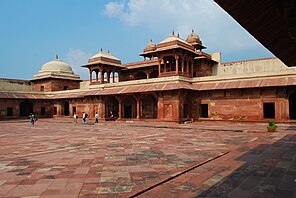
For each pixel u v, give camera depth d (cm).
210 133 1169
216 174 457
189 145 803
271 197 339
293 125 1405
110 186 394
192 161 565
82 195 355
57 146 816
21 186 398
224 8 280
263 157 587
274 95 1503
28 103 2847
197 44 2539
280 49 432
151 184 398
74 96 2558
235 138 962
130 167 517
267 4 275
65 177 447
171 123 1739
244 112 1620
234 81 1684
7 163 567
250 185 390
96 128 1543
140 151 703
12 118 2561
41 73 3134
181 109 1766
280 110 1478
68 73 3222
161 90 1761
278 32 353
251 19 308
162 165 532
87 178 440
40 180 430
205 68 2278
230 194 354
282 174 445
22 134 1216
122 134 1170
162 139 965
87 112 2458
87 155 652
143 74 2698
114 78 2881
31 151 725
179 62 2153
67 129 1490
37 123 2112
